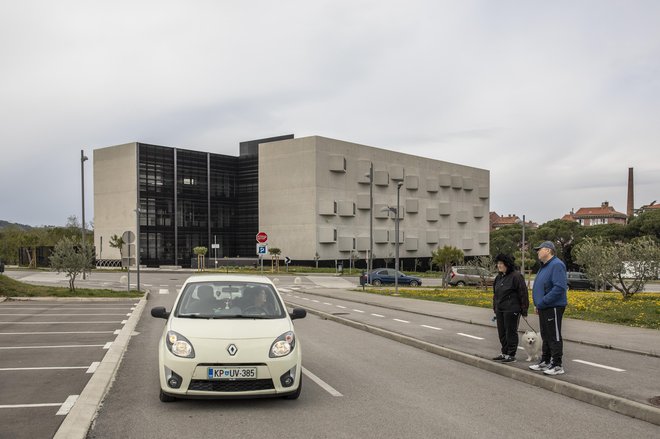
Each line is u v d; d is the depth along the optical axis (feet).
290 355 19.97
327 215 203.41
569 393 22.03
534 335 27.32
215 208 235.40
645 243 66.54
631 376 23.89
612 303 58.39
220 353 19.24
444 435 16.96
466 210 273.54
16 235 265.54
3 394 21.59
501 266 27.76
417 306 60.75
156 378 25.03
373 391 22.66
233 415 18.86
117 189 215.72
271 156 215.31
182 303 23.02
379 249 222.07
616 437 16.92
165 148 218.59
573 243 279.28
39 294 71.26
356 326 45.50
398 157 235.20
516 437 16.83
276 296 24.26
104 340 36.24
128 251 82.17
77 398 20.92
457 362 29.58
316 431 17.19
